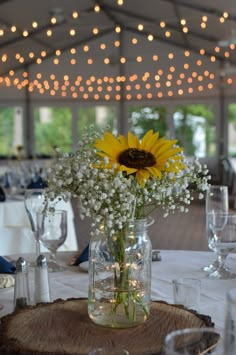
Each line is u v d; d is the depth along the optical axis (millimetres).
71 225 4449
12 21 10367
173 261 2055
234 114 13320
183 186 1358
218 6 8961
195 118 13539
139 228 1326
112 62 13312
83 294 1638
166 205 1394
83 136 1369
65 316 1355
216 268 1925
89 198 1283
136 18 10969
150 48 13242
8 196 4465
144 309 1296
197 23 10484
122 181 1274
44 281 1502
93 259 1325
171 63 13266
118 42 12703
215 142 13508
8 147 14258
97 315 1287
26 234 4098
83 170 1271
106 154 1317
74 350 1138
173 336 896
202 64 13117
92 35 13000
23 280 1473
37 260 1521
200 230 6906
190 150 13617
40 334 1229
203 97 13344
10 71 12961
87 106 13875
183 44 12844
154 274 1872
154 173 1281
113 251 1312
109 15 10977
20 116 14109
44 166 7656
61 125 14102
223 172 11406
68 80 13594
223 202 2066
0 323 1344
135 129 13836
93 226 1338
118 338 1210
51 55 13367
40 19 10469
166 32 11258
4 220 4055
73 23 11156
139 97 13617
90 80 13422
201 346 998
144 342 1183
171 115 13594
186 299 1441
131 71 13492
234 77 13031
